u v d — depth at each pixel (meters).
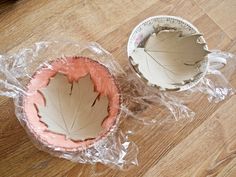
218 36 0.39
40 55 0.37
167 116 0.36
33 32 0.38
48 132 0.32
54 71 0.34
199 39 0.34
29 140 0.34
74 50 0.38
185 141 0.35
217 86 0.37
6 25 0.38
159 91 0.34
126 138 0.35
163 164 0.34
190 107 0.36
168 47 0.34
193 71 0.34
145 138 0.35
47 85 0.34
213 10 0.41
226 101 0.37
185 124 0.36
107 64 0.37
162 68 0.34
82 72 0.35
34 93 0.33
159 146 0.35
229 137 0.35
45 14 0.39
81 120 0.33
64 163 0.33
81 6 0.40
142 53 0.34
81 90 0.34
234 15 0.41
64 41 0.38
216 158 0.35
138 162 0.34
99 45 0.38
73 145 0.32
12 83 0.36
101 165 0.34
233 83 0.38
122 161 0.34
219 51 0.39
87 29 0.39
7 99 0.35
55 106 0.33
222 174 0.34
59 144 0.32
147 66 0.33
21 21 0.39
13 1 0.39
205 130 0.36
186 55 0.34
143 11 0.40
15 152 0.33
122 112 0.35
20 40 0.38
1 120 0.34
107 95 0.34
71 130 0.33
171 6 0.40
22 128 0.34
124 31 0.39
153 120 0.35
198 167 0.34
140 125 0.35
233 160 0.35
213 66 0.37
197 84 0.37
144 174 0.34
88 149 0.34
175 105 0.36
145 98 0.36
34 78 0.34
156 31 0.35
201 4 0.41
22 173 0.33
